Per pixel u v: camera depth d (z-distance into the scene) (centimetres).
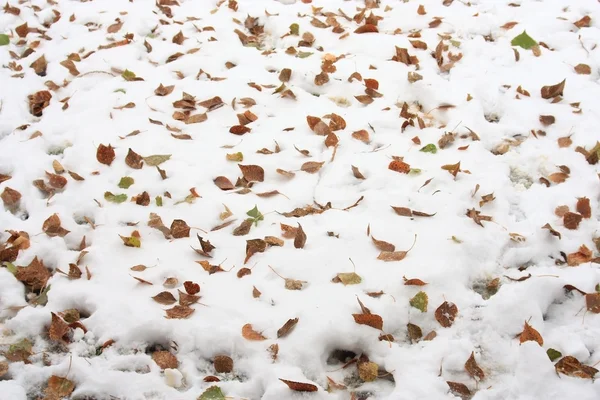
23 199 325
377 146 354
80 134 366
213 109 389
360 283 266
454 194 315
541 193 319
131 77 415
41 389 239
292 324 247
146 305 261
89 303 265
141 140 361
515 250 285
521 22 462
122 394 233
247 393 232
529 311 252
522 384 224
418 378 230
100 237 297
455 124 366
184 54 443
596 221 305
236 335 246
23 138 366
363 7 493
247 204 315
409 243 286
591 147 347
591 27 449
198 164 342
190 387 237
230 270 277
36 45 458
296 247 285
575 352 238
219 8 496
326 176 331
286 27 466
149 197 321
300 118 377
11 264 283
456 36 449
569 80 399
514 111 377
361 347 249
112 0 509
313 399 226
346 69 417
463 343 243
